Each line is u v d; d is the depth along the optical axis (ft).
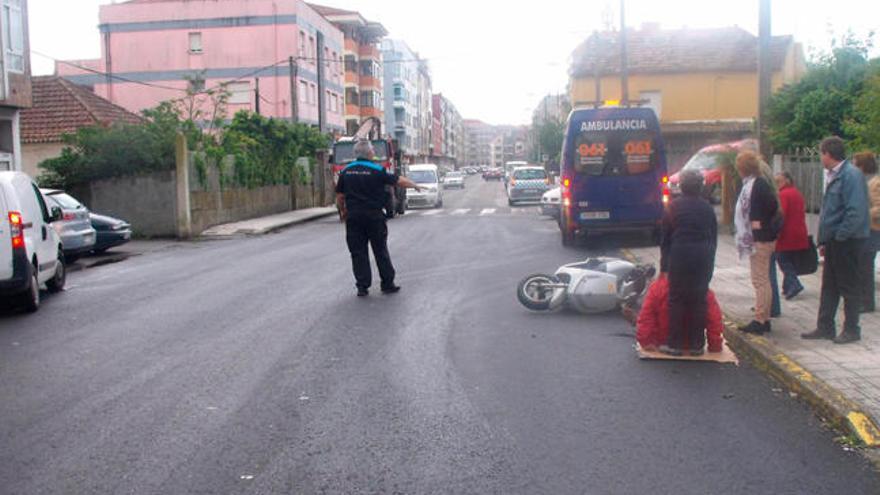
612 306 33.19
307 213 110.32
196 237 78.54
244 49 163.53
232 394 22.35
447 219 95.30
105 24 166.20
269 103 162.61
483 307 35.22
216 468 16.99
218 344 28.50
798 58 152.66
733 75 151.84
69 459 17.61
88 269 52.95
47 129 99.86
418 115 375.25
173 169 79.00
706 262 25.59
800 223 31.09
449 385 23.11
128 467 17.10
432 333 29.99
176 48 165.07
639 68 153.69
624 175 57.72
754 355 25.82
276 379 23.82
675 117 153.48
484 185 277.64
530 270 46.88
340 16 220.02
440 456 17.62
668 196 57.82
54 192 57.06
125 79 166.40
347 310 34.65
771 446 18.24
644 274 34.06
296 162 120.67
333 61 193.57
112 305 37.42
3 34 73.77
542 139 209.26
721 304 33.40
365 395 22.15
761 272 27.61
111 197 79.25
